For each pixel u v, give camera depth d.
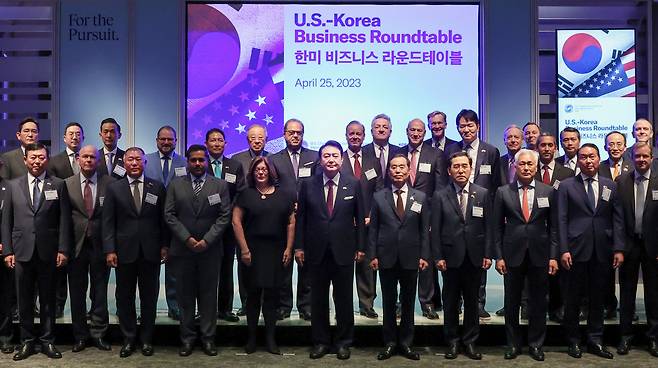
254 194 4.84
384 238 4.71
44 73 7.07
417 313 5.46
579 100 7.06
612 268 5.03
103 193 4.89
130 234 4.73
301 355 4.78
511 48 7.04
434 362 4.59
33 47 7.07
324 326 4.80
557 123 7.06
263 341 5.05
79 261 4.85
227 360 4.64
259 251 4.80
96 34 6.99
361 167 5.50
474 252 4.67
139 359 4.66
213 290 4.82
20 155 5.39
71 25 6.98
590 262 4.78
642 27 7.09
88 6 6.98
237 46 7.01
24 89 7.06
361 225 4.77
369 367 4.47
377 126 5.61
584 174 4.84
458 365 4.52
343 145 7.03
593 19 7.10
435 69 7.03
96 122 7.00
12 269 4.93
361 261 5.00
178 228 4.69
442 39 7.03
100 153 5.49
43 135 7.05
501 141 7.03
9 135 7.07
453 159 4.74
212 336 4.83
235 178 5.38
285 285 5.30
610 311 5.27
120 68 7.00
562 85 7.07
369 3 7.02
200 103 7.00
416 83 7.03
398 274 4.77
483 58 7.00
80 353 4.82
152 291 4.83
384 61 7.03
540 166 5.33
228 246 5.23
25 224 4.71
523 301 5.29
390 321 4.77
